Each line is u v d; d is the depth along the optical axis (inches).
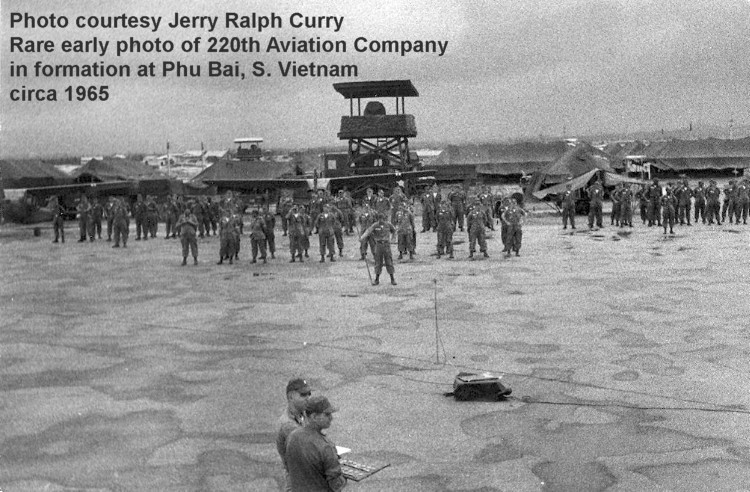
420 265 873.5
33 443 303.6
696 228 1294.3
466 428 326.6
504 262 878.4
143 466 283.1
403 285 721.6
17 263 918.4
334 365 434.3
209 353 465.1
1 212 1402.6
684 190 1347.2
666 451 295.3
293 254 942.4
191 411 350.0
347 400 369.1
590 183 1644.9
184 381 399.9
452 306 603.8
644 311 567.2
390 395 376.2
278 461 293.1
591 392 374.0
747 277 719.1
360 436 319.3
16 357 445.1
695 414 337.7
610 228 1330.0
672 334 491.5
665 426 323.3
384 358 448.5
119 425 327.3
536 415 341.7
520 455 294.8
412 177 1804.9
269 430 325.7
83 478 273.1
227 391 382.0
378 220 722.2
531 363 430.6
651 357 436.8
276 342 492.4
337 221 975.0
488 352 457.4
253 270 863.1
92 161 1707.7
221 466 288.0
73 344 485.4
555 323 533.0
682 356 437.4
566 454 294.7
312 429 200.1
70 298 662.5
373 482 271.9
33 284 742.5
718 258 866.1
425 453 299.3
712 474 272.2
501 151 2568.9
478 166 2504.9
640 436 312.2
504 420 335.9
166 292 700.0
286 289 711.7
